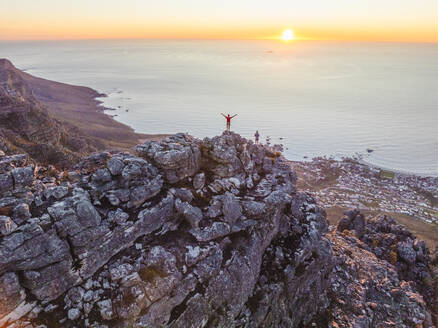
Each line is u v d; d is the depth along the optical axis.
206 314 18.33
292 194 27.66
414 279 41.00
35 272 14.34
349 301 27.75
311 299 25.75
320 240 26.72
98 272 16.28
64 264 15.16
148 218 18.64
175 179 21.95
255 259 21.72
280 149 159.25
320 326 24.81
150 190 19.69
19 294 13.97
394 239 46.72
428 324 28.84
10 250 13.86
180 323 16.98
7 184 16.39
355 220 50.62
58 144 69.75
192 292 17.78
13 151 48.06
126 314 15.27
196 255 18.50
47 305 14.66
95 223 16.56
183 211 19.84
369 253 39.94
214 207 21.25
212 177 23.92
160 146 22.86
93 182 18.89
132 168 19.55
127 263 16.80
